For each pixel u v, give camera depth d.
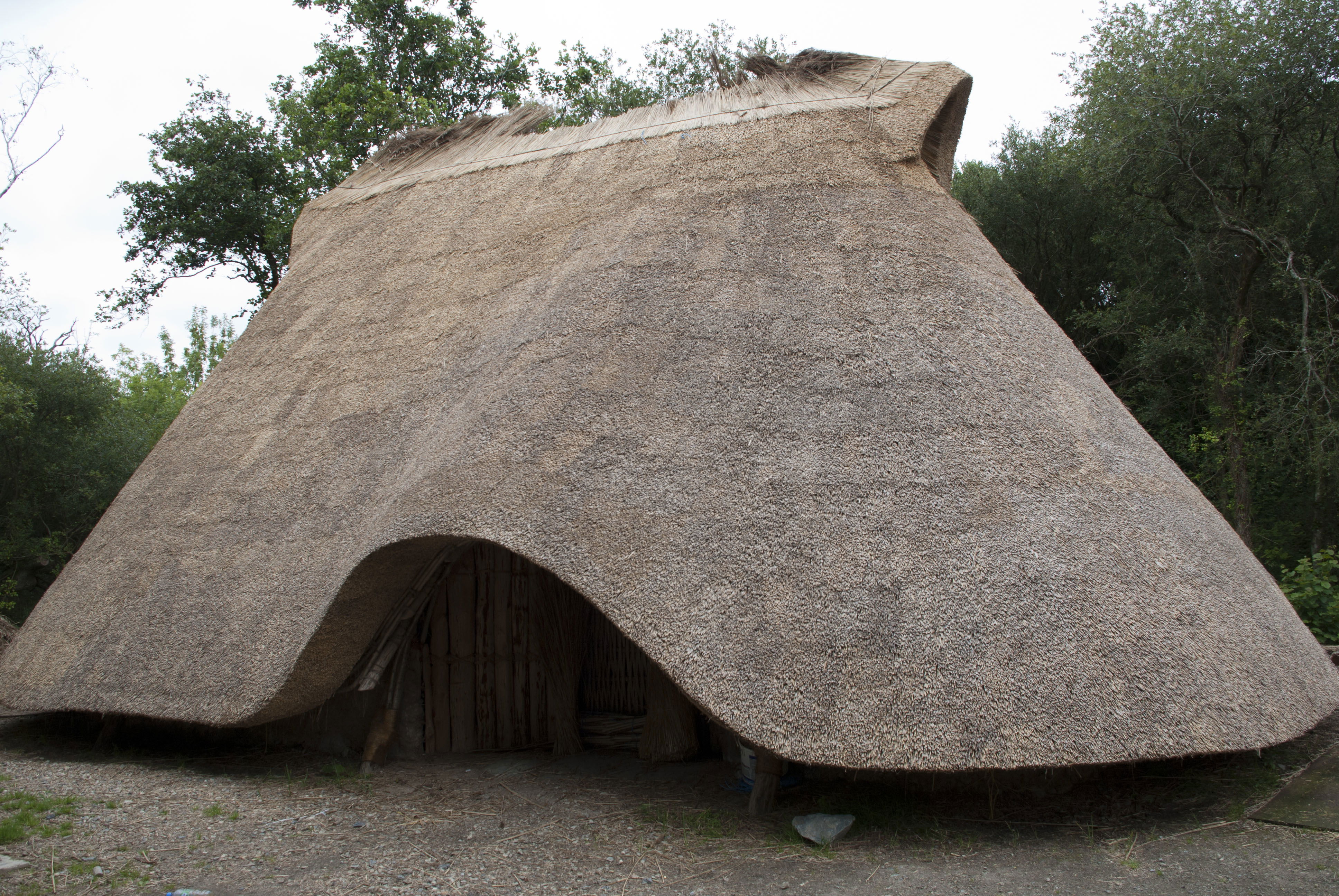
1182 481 5.50
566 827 4.60
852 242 5.91
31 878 3.82
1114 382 15.54
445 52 19.55
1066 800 4.59
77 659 6.66
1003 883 3.63
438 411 6.19
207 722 5.62
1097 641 4.10
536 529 4.58
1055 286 17.97
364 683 5.84
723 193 6.58
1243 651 4.41
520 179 8.48
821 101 7.17
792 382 5.06
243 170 18.70
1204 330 14.08
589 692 6.73
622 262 6.07
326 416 7.14
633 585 4.34
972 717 3.87
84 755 6.82
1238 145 13.21
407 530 4.86
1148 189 14.14
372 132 17.92
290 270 9.78
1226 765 4.95
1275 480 13.40
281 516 6.48
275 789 5.52
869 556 4.30
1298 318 13.70
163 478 7.91
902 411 4.89
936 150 7.29
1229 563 4.97
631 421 4.98
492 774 5.75
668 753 5.92
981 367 5.19
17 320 14.86
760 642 4.11
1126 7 13.90
